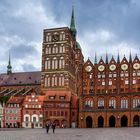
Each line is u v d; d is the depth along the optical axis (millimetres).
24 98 148125
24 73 183250
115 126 130625
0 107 145625
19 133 68125
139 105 129875
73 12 199375
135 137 51125
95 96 134750
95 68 137375
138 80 131750
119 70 134500
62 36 157375
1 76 188000
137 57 133625
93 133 68375
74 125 137250
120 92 132625
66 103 138750
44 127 139125
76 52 186750
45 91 153500
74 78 167750
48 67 156125
